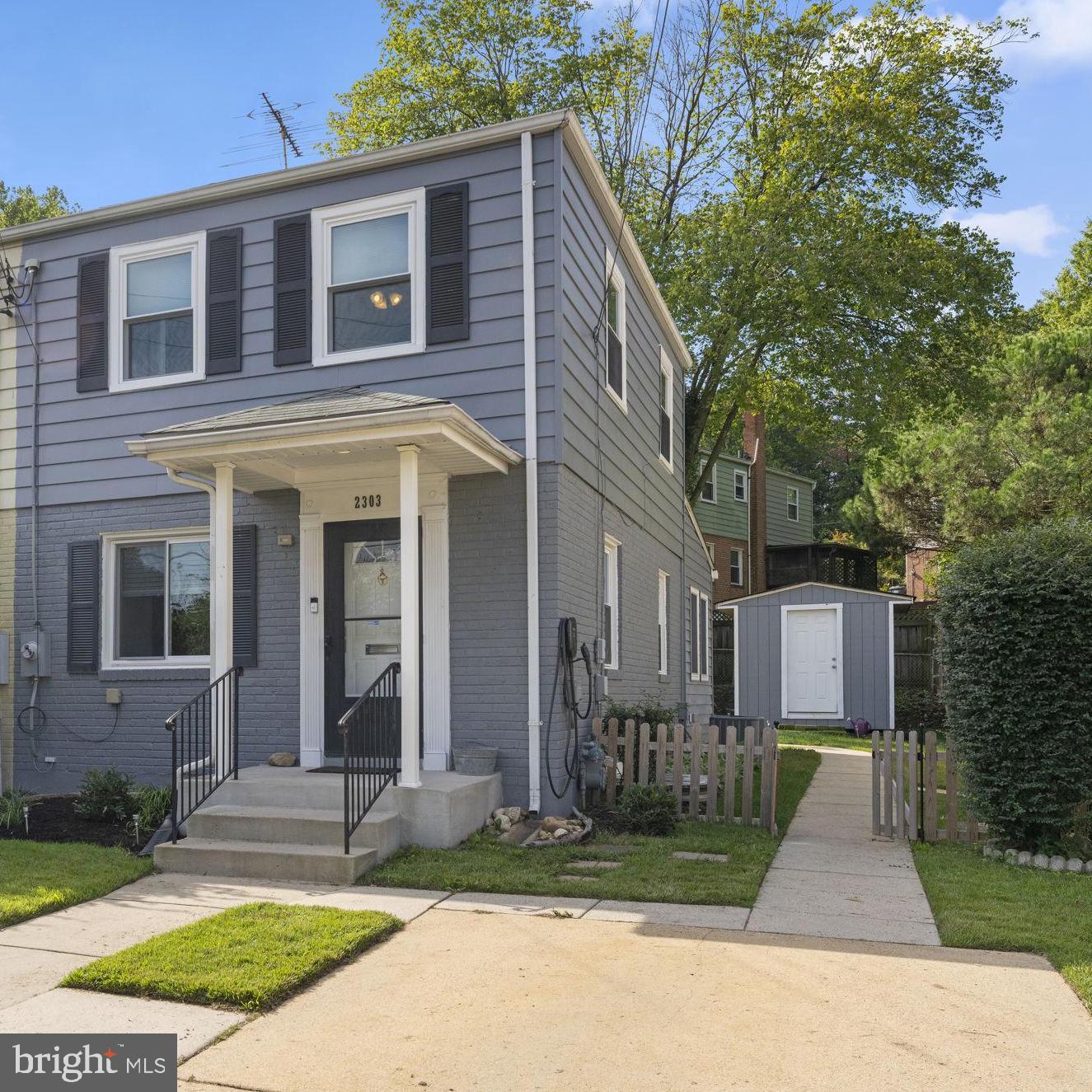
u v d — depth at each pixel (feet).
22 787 33.65
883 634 65.31
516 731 27.81
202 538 33.22
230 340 32.22
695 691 55.52
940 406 65.62
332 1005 14.66
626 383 38.14
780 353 66.69
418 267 29.96
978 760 24.84
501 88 69.46
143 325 34.01
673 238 66.03
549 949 17.28
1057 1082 12.28
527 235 28.86
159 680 32.60
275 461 28.50
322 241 31.40
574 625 28.53
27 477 34.91
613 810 29.17
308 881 22.36
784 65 63.72
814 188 64.90
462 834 25.22
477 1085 12.14
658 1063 12.74
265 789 26.30
